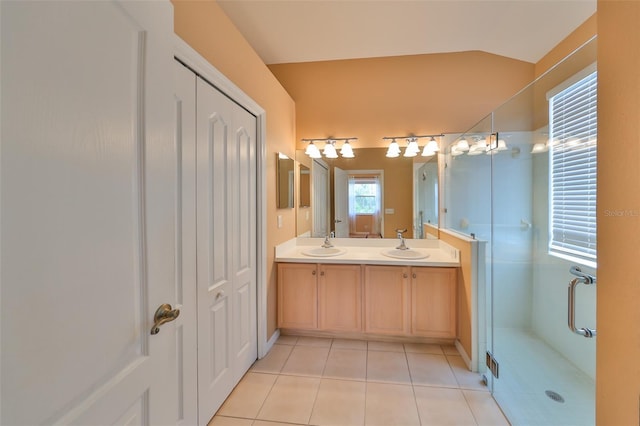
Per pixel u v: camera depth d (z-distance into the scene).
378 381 1.97
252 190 2.12
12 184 0.48
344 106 3.07
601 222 0.79
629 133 0.69
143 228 0.77
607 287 0.77
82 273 0.60
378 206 3.08
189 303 1.38
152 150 0.79
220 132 1.66
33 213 0.51
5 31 0.47
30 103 0.50
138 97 0.75
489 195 2.19
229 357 1.79
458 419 1.62
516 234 2.10
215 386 1.63
